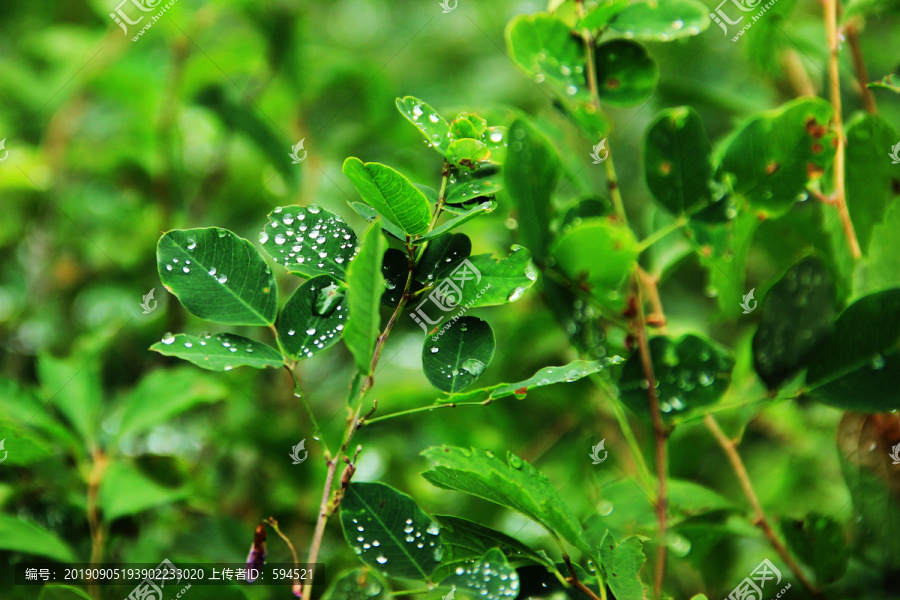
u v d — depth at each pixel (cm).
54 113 128
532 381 78
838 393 81
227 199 123
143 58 121
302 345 79
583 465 89
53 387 89
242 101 119
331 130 123
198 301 78
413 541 78
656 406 83
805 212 86
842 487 92
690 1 84
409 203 77
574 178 87
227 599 81
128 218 121
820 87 92
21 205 115
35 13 153
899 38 110
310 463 91
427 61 153
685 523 84
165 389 89
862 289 83
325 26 159
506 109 87
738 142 82
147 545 87
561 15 93
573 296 84
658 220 87
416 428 101
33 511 87
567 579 79
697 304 116
